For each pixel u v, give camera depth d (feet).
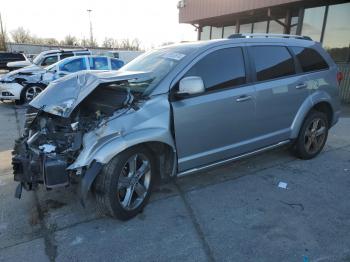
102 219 11.18
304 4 39.55
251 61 13.51
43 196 12.79
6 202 12.38
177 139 11.51
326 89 16.43
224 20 54.60
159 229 10.58
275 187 13.53
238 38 13.47
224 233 10.33
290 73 14.92
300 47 15.58
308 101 15.53
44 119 11.79
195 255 9.31
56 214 11.51
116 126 10.23
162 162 11.73
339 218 11.12
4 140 21.40
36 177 10.55
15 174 11.15
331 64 16.94
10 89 35.24
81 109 11.53
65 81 12.40
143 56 14.51
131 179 10.90
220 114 12.42
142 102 10.94
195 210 11.72
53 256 9.32
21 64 65.31
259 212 11.55
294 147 16.30
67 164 10.02
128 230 10.53
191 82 10.98
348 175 14.75
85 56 38.88
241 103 12.96
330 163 16.20
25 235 10.32
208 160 12.67
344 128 23.63
